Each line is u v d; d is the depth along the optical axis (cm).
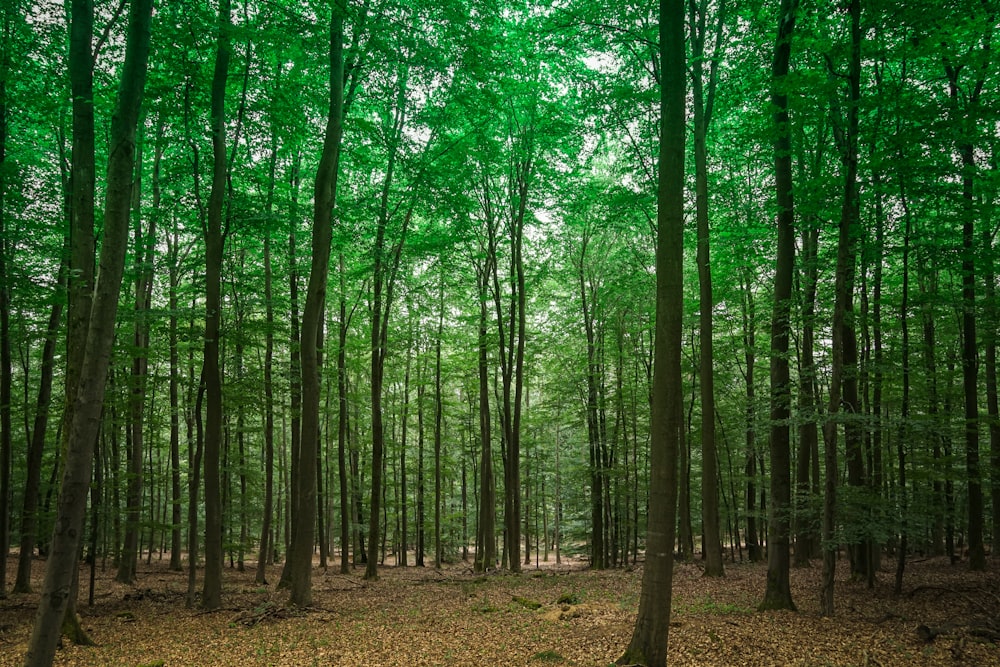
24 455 2389
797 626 1047
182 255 2245
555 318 3000
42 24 1379
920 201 1356
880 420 1057
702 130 1870
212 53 1503
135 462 1994
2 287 1444
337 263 2666
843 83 1130
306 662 983
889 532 1142
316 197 1482
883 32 1084
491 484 2931
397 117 2144
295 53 1504
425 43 1552
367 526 2831
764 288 2206
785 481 1201
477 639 1109
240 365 1997
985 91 1415
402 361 3156
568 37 1934
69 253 1456
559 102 2339
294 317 2072
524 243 2823
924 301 1440
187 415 1997
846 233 1112
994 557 1986
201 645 1107
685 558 2439
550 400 2988
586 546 3553
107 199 704
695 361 2569
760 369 2495
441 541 3591
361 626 1253
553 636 1091
